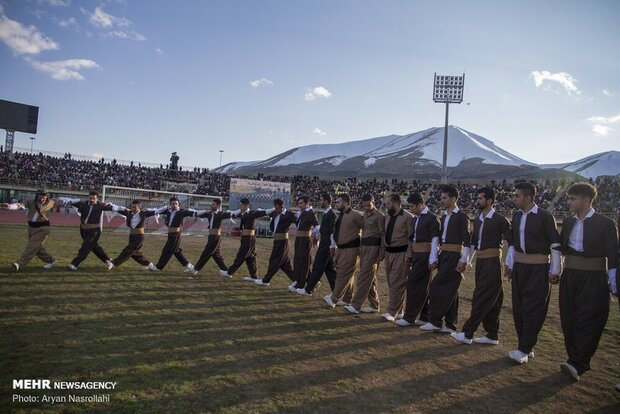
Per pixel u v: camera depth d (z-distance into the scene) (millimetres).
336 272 8664
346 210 7883
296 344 5398
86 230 9695
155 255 13305
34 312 6086
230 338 5469
